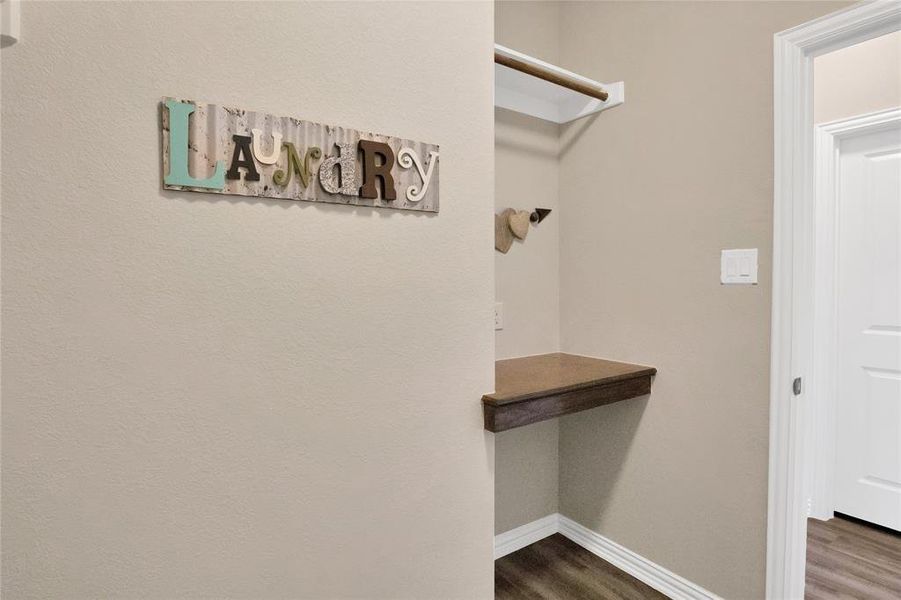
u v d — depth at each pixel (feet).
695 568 6.03
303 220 3.54
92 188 2.84
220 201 3.23
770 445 5.28
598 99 6.86
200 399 3.20
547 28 7.36
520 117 7.08
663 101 6.17
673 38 6.05
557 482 7.80
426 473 4.24
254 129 3.31
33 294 2.70
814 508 8.40
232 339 3.29
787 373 5.16
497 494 7.14
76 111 2.78
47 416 2.76
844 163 8.20
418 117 4.11
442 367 4.31
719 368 5.72
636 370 6.19
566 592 6.39
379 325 3.92
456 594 4.46
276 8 3.41
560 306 7.62
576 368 6.35
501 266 6.97
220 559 3.31
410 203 4.05
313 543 3.66
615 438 6.92
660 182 6.23
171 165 3.03
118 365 2.94
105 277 2.89
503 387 5.13
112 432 2.94
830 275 8.25
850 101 7.93
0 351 2.63
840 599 6.27
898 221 7.68
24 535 2.74
